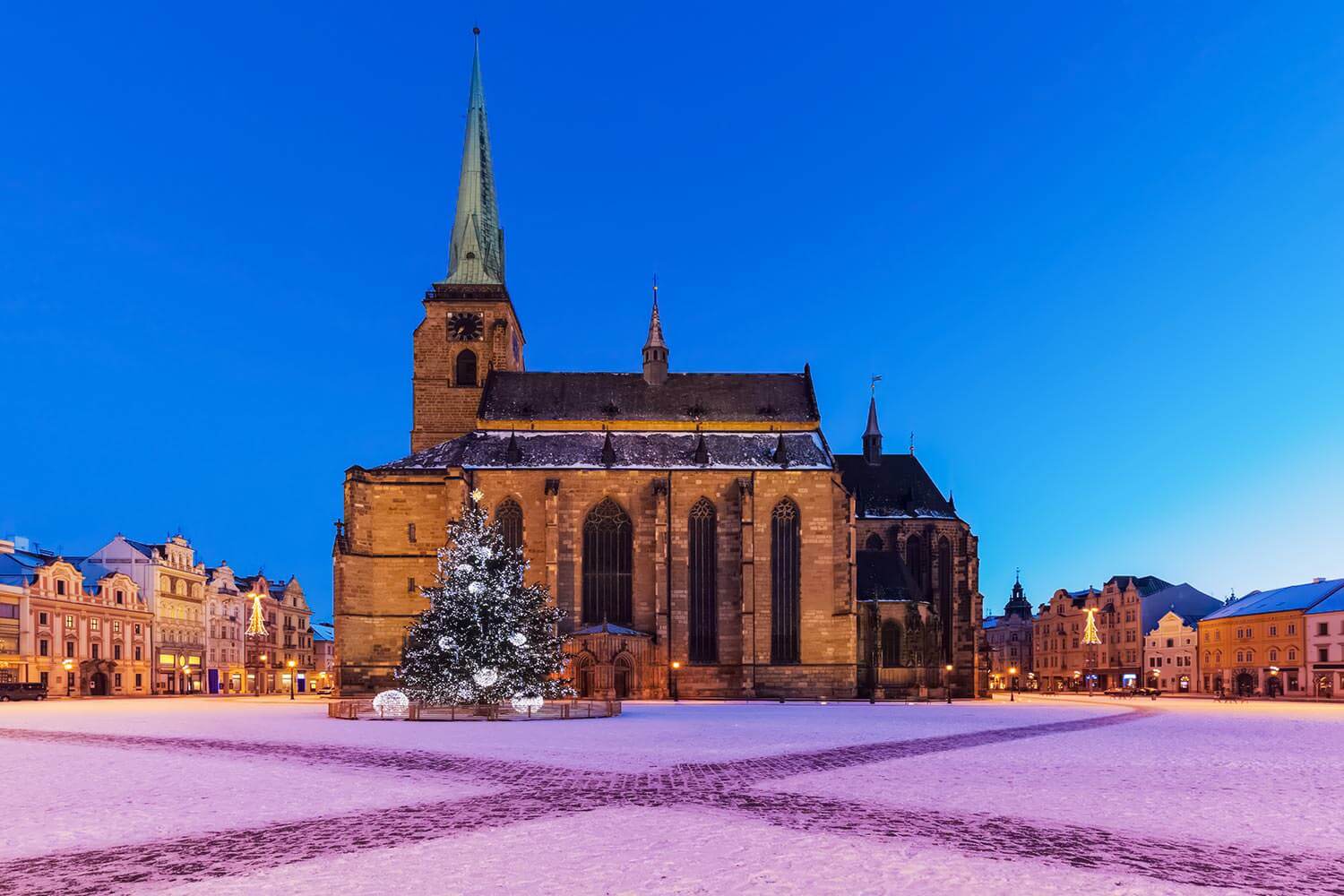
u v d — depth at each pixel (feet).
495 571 180.55
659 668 281.74
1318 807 66.64
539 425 315.17
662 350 334.44
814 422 319.27
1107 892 42.34
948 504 364.79
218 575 500.33
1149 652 494.59
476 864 47.03
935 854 49.67
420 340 339.36
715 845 51.42
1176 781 80.38
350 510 287.28
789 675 285.43
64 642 372.58
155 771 85.92
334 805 65.72
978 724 160.56
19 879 44.60
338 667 282.15
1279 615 407.44
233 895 41.52
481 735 127.65
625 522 293.43
